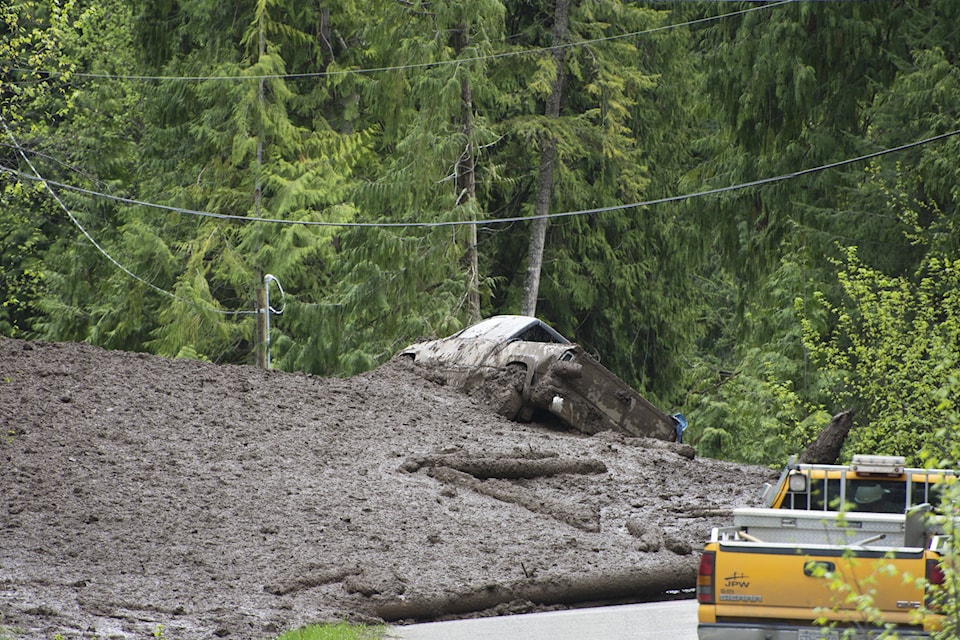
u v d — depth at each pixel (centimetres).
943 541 3500
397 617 4400
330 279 14838
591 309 15625
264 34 14225
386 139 14112
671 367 15900
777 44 10681
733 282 13550
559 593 4744
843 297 9950
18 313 17375
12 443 5503
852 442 7981
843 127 10725
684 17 13362
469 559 4941
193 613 3997
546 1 15375
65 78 12756
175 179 15162
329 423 6681
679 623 4269
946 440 3017
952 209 9731
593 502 6009
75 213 15525
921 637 3139
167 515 5016
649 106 15362
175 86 15038
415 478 6028
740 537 3616
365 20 14850
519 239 15675
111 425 5969
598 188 14775
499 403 7519
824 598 3212
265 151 14400
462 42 13938
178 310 13562
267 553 4756
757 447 10725
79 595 3994
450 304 13462
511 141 15062
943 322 7775
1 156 14450
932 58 9519
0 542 4466
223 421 6338
